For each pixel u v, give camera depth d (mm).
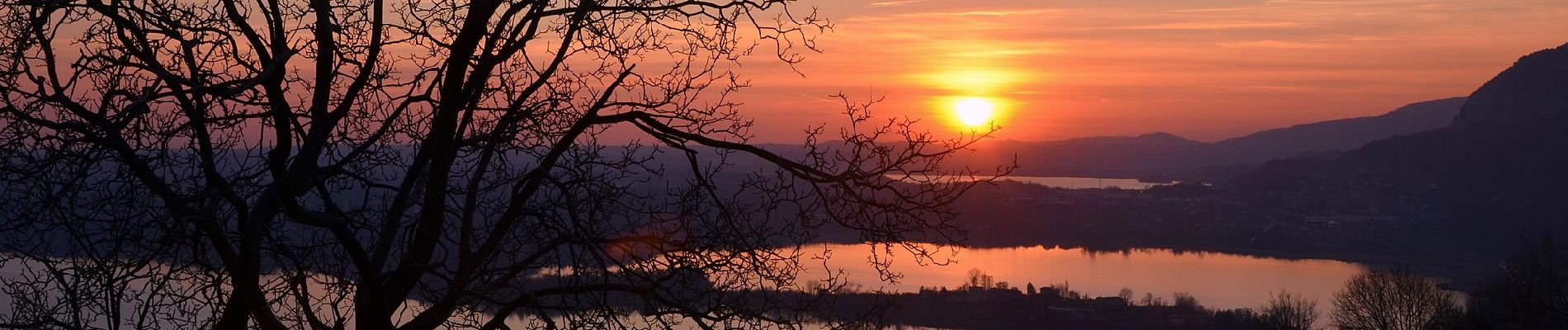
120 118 4664
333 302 5398
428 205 5719
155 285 5121
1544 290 31078
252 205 5574
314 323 5270
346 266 5598
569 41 5820
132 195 4852
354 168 5734
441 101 5715
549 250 5852
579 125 5906
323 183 5379
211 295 5215
